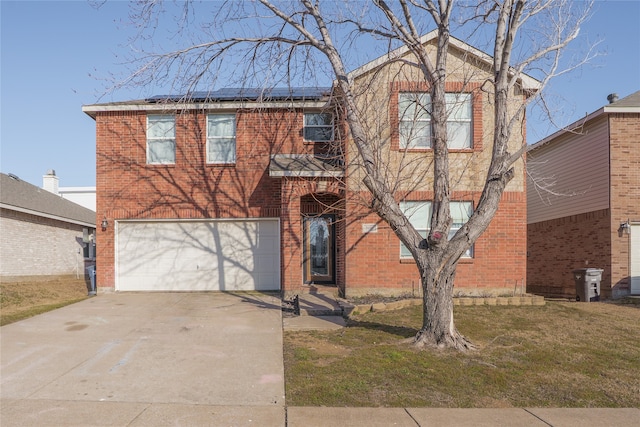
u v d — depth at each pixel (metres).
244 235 14.36
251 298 12.99
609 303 13.01
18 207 18.00
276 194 14.16
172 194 14.14
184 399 5.86
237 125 14.14
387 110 11.65
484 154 12.70
